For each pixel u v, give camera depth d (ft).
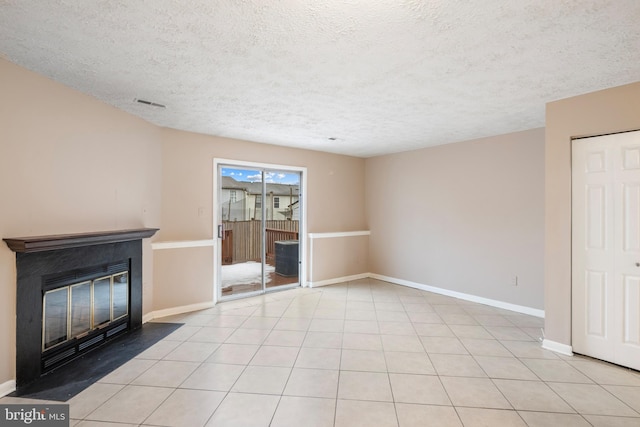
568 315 9.71
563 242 9.80
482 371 8.69
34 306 8.05
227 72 8.14
